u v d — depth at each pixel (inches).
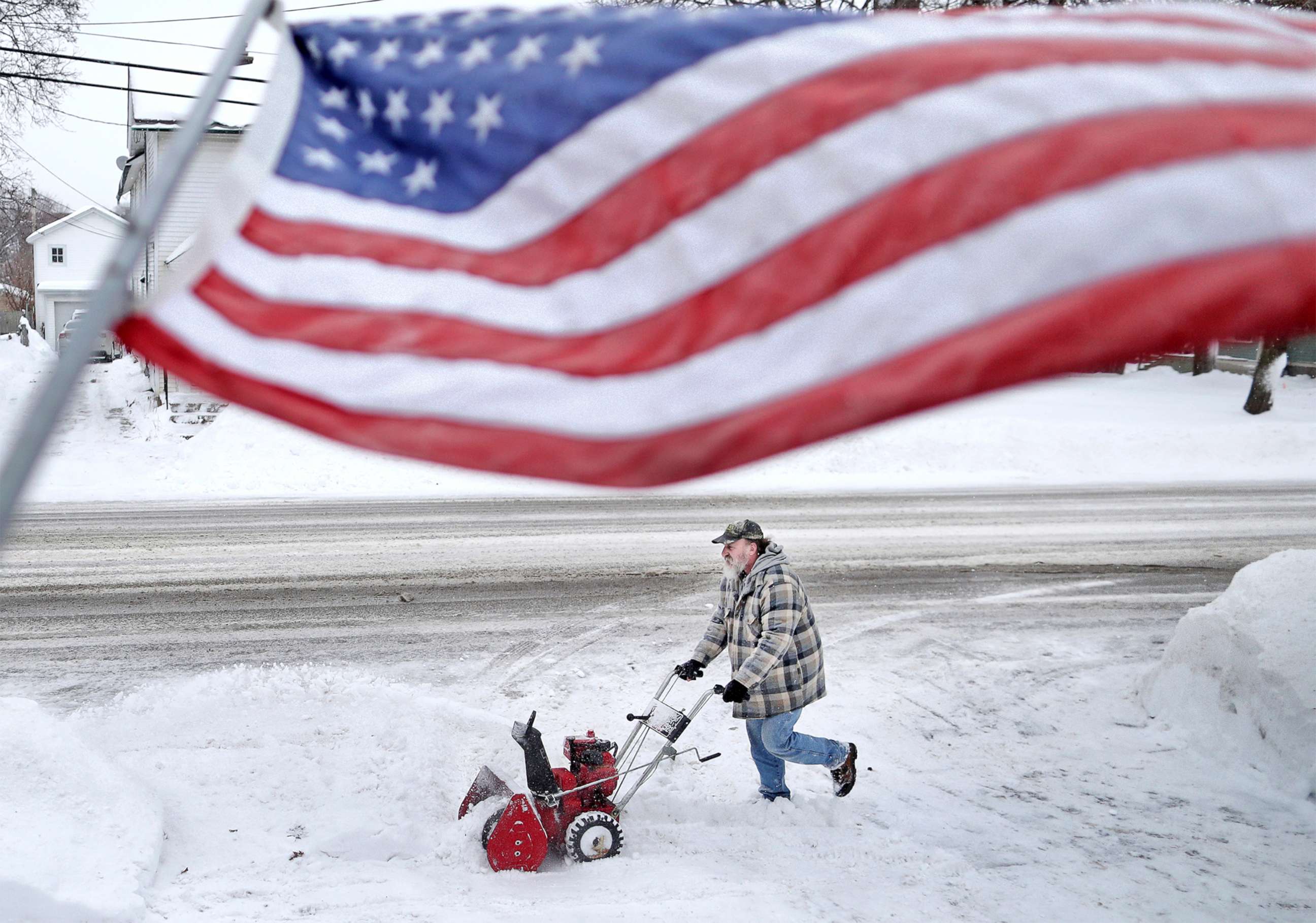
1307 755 245.1
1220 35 81.4
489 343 79.4
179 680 310.7
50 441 60.9
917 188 73.0
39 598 401.4
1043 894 196.9
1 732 208.1
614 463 69.2
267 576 442.0
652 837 219.8
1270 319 58.2
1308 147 65.7
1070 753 269.0
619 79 90.5
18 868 174.1
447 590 421.4
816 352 69.9
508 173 92.0
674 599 410.6
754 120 82.9
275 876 195.0
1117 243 63.4
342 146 96.7
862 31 86.9
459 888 193.5
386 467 735.1
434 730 261.0
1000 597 421.4
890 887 197.9
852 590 428.8
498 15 100.1
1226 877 205.6
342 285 84.5
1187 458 829.2
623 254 84.5
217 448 761.0
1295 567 280.8
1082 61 76.4
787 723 225.6
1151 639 367.2
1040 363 61.2
